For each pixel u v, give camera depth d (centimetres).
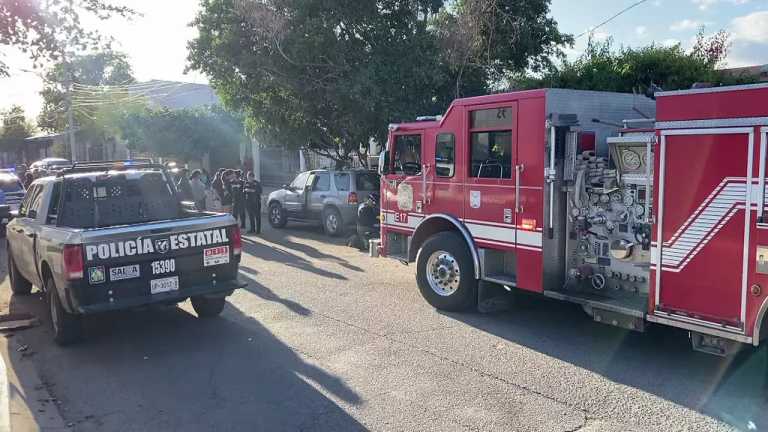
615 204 632
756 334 498
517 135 701
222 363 615
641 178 599
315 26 1427
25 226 796
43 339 711
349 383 555
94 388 558
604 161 648
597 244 655
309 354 637
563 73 1396
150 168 839
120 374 592
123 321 779
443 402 511
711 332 527
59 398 537
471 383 550
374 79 1425
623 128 685
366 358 620
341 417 485
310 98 1555
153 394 541
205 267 702
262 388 548
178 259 682
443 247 790
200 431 466
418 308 817
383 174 927
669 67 1261
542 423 470
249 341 685
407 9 1504
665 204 554
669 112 545
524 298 836
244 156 3056
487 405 503
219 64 1587
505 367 590
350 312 799
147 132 2838
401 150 901
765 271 489
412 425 469
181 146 2841
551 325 734
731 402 506
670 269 554
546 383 550
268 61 1485
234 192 1673
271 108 1672
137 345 680
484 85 1631
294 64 1492
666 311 561
